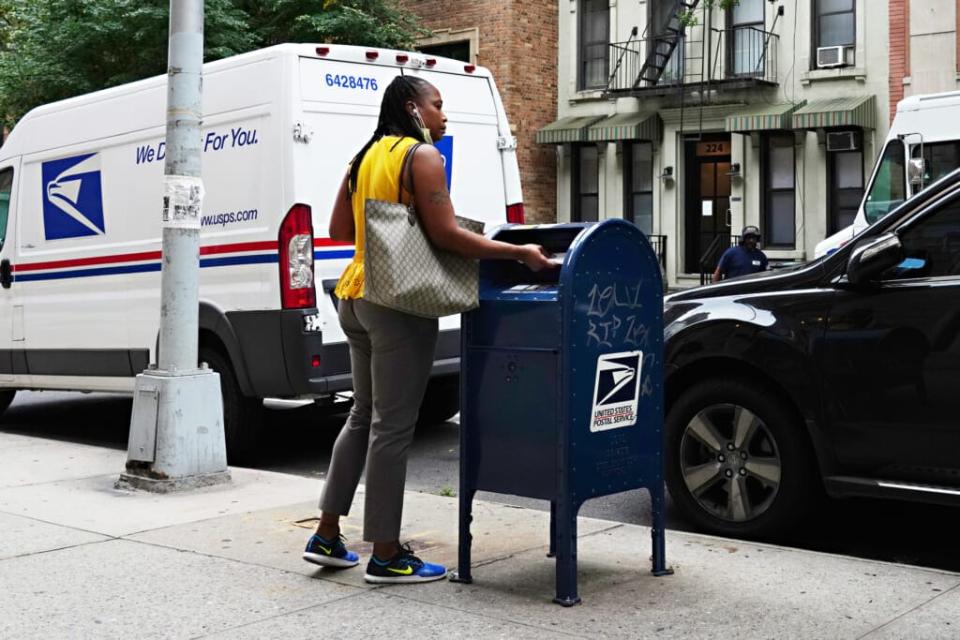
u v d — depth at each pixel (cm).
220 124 809
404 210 435
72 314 935
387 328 448
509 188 912
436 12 2377
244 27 2002
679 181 2192
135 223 881
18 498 659
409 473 786
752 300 561
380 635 406
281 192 770
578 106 2342
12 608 444
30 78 2058
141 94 884
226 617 430
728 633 402
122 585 474
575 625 412
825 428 528
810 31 2020
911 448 508
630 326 455
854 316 523
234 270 794
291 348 766
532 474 444
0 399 1064
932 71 1880
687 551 517
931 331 503
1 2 2269
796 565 491
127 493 672
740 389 559
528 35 2308
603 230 439
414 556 476
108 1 1953
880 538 577
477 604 440
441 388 956
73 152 938
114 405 1191
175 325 689
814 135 2016
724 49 2117
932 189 522
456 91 881
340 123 797
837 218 2012
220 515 607
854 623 412
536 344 439
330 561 489
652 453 470
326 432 977
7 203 1002
